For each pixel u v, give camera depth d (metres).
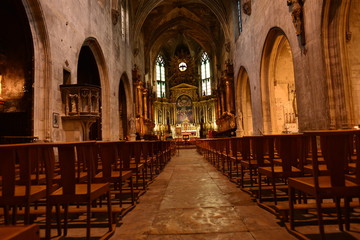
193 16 34.84
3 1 9.64
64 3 11.30
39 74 9.58
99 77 17.25
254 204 4.73
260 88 17.58
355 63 9.73
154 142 8.69
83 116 10.55
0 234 1.42
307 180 3.21
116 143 4.96
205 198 5.31
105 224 3.86
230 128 27.20
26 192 2.89
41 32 9.59
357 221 3.62
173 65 47.28
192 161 14.39
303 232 3.28
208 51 42.41
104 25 17.17
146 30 34.94
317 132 2.66
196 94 47.12
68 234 3.56
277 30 14.52
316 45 10.23
